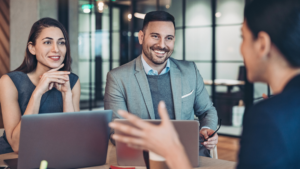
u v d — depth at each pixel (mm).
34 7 4539
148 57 1872
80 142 1247
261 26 700
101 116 1281
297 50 663
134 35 6098
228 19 5156
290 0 679
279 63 694
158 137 656
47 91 1782
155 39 1826
